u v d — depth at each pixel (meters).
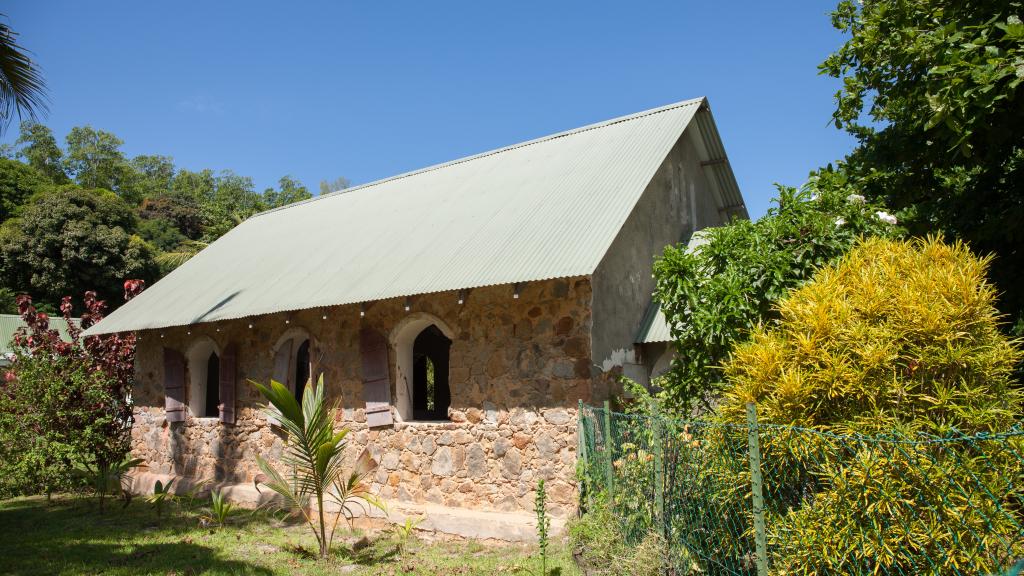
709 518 5.19
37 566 8.23
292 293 11.80
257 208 44.66
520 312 9.47
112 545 9.38
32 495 14.49
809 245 6.89
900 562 4.03
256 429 12.62
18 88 10.39
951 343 4.52
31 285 35.53
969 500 3.61
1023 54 6.05
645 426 6.55
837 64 8.52
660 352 10.46
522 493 9.06
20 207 41.81
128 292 16.78
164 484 13.84
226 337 13.39
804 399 4.67
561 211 10.53
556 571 6.95
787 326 5.42
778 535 4.43
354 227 14.32
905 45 7.29
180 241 50.97
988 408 4.27
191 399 14.00
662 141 11.88
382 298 9.90
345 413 11.22
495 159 14.97
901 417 4.46
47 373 13.62
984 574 3.65
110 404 14.61
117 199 40.75
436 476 9.92
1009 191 7.48
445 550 8.71
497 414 9.45
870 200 8.60
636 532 6.37
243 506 12.17
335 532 10.10
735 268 7.20
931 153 7.89
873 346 4.54
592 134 13.85
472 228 11.23
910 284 4.81
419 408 16.70
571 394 8.88
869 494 4.05
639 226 10.98
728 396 5.28
